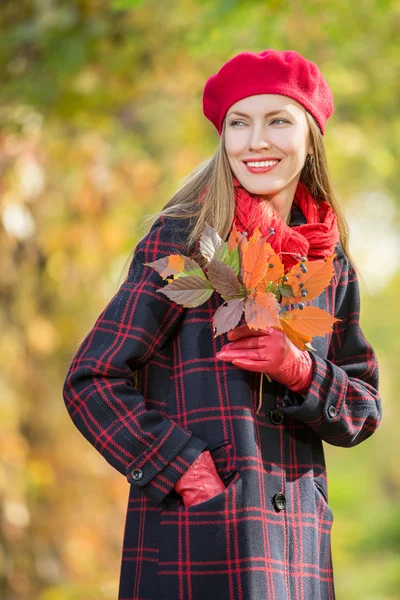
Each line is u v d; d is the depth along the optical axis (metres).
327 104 3.33
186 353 3.09
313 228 3.20
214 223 3.11
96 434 2.96
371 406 3.25
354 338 3.41
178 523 2.94
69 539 8.73
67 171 8.93
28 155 8.38
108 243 9.05
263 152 3.14
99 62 8.86
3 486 8.07
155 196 9.55
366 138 10.64
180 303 2.92
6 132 8.42
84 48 8.34
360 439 3.29
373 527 21.48
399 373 24.41
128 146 9.69
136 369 3.11
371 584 16.59
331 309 3.36
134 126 10.28
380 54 10.45
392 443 28.39
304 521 3.07
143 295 3.05
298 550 3.03
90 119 9.00
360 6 9.38
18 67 8.67
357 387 3.23
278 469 3.05
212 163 3.31
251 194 3.19
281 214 3.29
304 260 2.94
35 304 9.06
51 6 8.58
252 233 3.08
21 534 8.35
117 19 8.80
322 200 3.41
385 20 9.95
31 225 8.59
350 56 9.99
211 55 8.62
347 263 3.47
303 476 3.11
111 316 3.06
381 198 14.21
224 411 3.02
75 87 8.58
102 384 2.97
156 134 10.34
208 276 2.88
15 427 8.41
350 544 15.49
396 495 30.14
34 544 8.52
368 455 29.44
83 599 8.38
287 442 3.10
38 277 9.16
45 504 8.89
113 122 9.57
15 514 8.14
